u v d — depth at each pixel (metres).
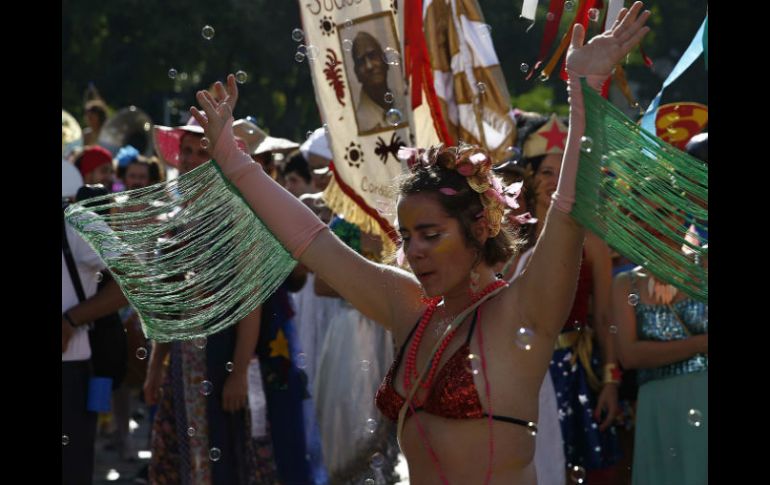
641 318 6.24
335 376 8.33
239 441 7.27
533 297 3.49
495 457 3.47
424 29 6.44
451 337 3.59
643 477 6.28
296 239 3.94
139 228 4.13
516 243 3.77
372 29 6.55
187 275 4.18
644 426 6.29
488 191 3.59
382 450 8.24
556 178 6.52
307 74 29.45
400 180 3.71
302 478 7.58
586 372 6.77
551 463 6.43
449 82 6.47
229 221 4.07
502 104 6.52
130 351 10.67
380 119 6.56
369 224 6.61
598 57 3.46
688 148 6.28
